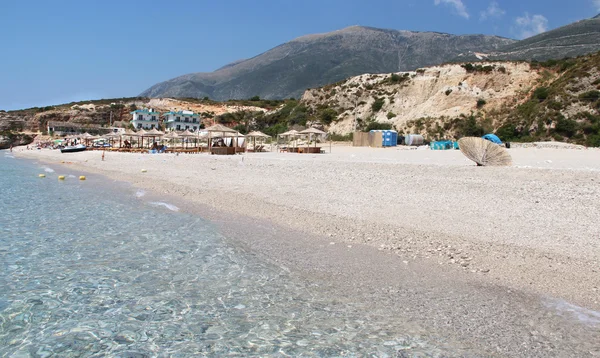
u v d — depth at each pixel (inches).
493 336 212.7
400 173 749.3
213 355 197.3
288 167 937.5
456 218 457.4
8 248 378.6
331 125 3307.1
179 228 457.7
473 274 303.0
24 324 231.0
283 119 3951.8
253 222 483.5
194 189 752.3
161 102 5595.5
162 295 270.1
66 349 204.1
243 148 1841.8
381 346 203.2
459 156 1288.1
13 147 4087.1
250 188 715.4
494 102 2758.4
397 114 3117.6
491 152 804.6
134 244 392.2
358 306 252.2
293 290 278.2
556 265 311.4
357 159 1146.0
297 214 511.5
